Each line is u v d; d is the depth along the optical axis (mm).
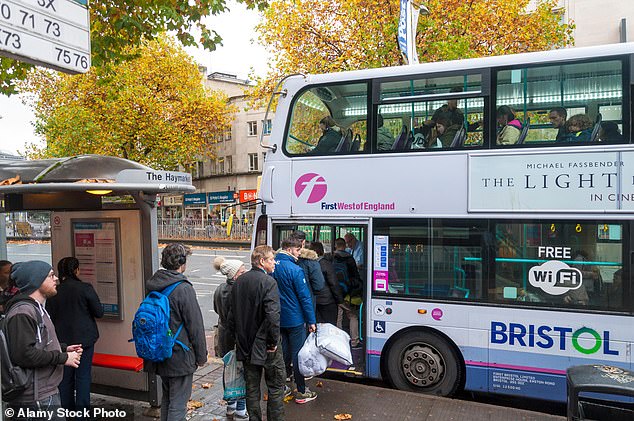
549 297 5219
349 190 6121
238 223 33281
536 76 5387
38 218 7352
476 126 5586
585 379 3396
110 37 7992
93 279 5215
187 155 31812
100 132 26578
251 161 41219
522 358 5328
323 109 6363
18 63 7785
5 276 4922
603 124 5094
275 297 4215
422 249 5762
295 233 5340
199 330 3924
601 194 5008
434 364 5727
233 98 41312
